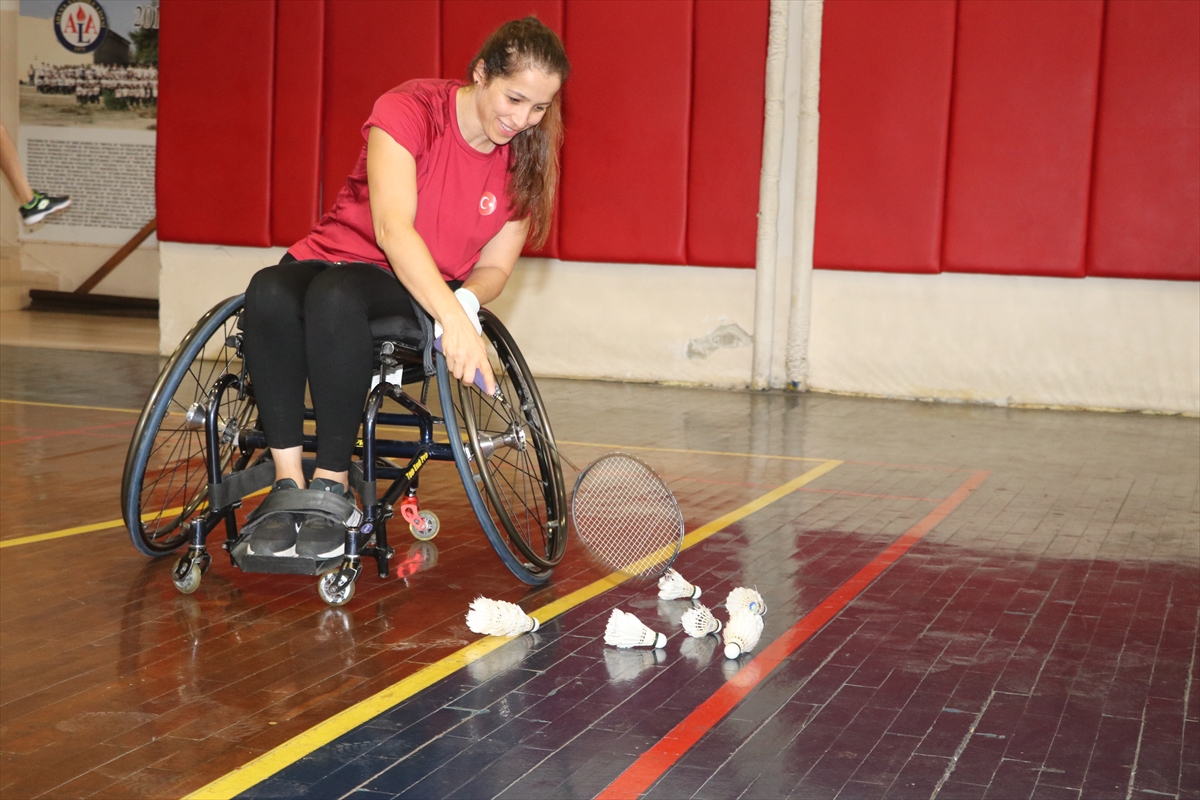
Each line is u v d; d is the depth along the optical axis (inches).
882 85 313.1
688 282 335.9
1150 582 137.1
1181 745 88.3
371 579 130.0
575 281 344.2
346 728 88.0
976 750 86.4
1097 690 99.9
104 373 322.7
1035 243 307.1
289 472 115.8
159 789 77.2
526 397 134.0
